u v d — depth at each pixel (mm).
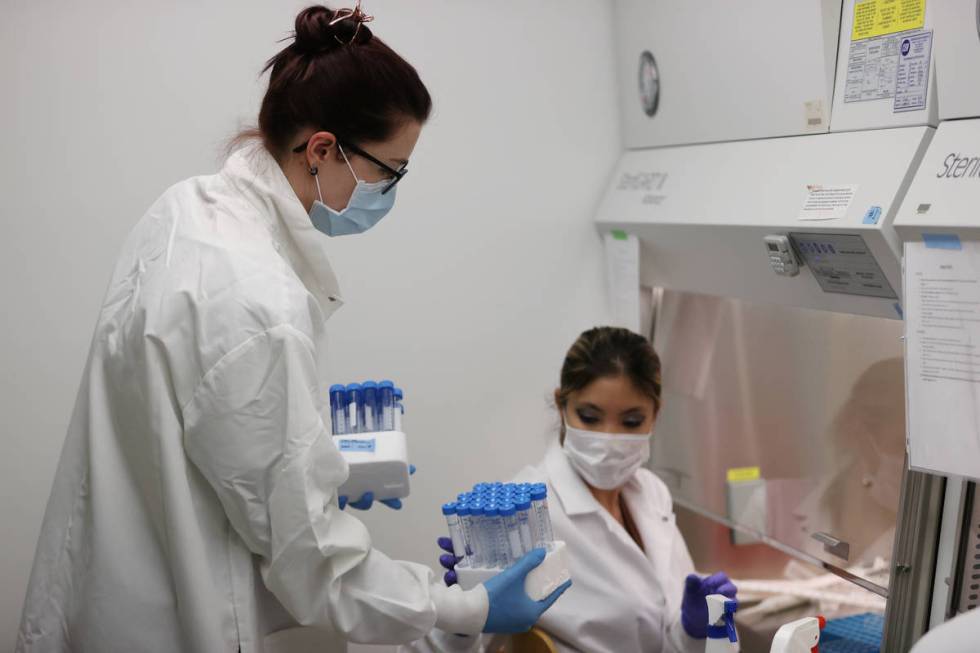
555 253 2410
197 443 1232
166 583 1298
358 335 2230
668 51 2164
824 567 1957
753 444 2150
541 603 1491
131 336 1271
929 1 1490
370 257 2217
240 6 2041
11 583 2000
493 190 2320
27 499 2000
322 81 1308
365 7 2133
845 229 1605
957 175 1434
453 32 2227
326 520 1237
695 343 2324
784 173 1809
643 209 2223
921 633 1637
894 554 1611
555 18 2332
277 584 1252
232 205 1340
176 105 2021
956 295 1431
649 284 2396
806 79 1758
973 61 1417
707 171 2051
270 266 1275
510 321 2381
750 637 2035
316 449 1223
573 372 1799
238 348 1211
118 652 1280
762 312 2078
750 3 1865
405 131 1381
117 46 1965
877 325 1771
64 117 1947
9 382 1968
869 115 1644
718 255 2033
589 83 2395
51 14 1915
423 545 2357
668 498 2035
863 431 1826
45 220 1960
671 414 2443
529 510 1530
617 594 1736
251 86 2070
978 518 1562
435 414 2330
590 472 1802
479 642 1698
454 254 2299
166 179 2035
